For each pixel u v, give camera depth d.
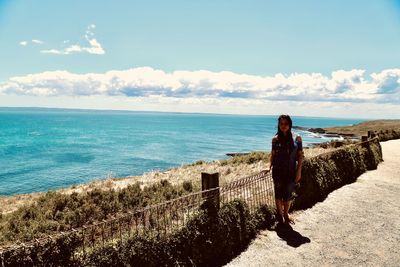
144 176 21.92
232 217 6.75
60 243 4.49
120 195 11.49
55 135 116.25
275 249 6.70
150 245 5.29
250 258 6.33
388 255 6.40
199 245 5.97
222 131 173.00
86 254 4.67
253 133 161.62
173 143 94.50
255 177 8.66
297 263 6.09
